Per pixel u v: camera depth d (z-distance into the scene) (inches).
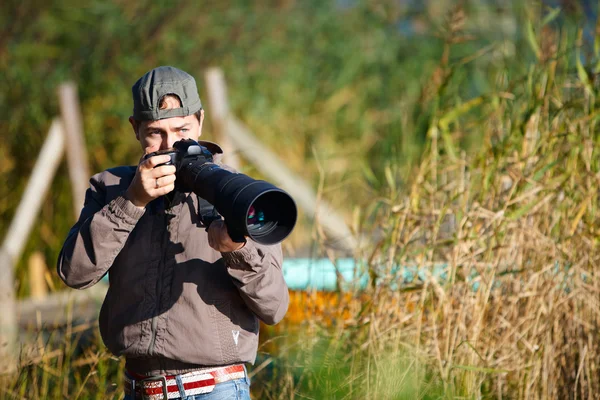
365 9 1419.8
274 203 289.3
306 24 1397.6
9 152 1079.6
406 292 481.7
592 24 564.1
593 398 462.6
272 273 307.3
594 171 484.4
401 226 489.4
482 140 512.4
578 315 472.1
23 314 692.7
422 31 1387.8
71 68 1143.6
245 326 319.9
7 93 1106.1
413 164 529.3
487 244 483.2
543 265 466.6
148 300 314.2
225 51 1259.8
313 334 495.5
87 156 1101.1
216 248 294.8
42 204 1003.9
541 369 467.5
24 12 1154.7
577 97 512.1
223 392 314.0
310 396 461.4
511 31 1127.0
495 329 474.0
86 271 310.2
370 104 1341.0
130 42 1185.4
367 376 453.1
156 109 312.2
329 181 1214.9
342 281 507.5
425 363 463.2
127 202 302.5
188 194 317.7
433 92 536.4
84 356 526.0
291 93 1328.7
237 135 874.1
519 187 483.5
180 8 1215.6
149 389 315.9
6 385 508.1
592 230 472.7
